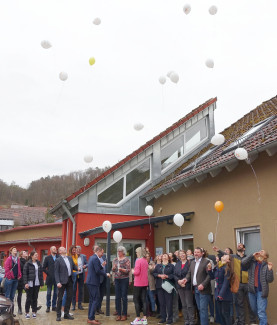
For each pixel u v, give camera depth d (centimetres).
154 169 1251
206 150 1303
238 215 803
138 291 740
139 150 1237
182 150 1344
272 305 673
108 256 888
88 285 755
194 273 670
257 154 749
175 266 728
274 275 682
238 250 688
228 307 639
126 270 789
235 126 1298
